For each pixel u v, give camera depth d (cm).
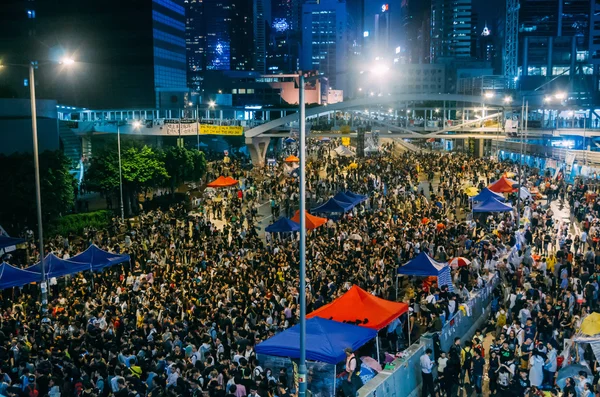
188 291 2689
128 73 16212
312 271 3094
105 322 2344
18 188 4653
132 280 3083
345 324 1930
